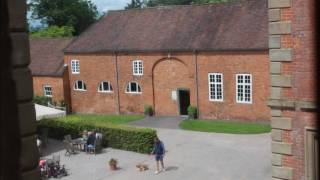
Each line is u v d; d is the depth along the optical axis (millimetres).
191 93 44188
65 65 52031
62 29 76438
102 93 50094
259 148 31062
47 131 34656
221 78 42188
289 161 11141
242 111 41469
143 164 28016
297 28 10477
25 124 4867
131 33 48750
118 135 32156
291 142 11031
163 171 26703
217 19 44500
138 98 47719
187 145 32938
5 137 1751
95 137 31625
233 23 43094
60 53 54875
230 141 33656
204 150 31250
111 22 51688
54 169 26578
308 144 10680
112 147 32594
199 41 43312
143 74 46906
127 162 28922
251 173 25438
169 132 38188
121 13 52031
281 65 10891
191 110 43906
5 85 1771
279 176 11344
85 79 51062
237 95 41531
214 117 43094
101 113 50594
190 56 43562
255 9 43062
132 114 48406
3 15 1796
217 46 41781
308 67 10383
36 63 55031
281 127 11148
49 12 80188
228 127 39219
